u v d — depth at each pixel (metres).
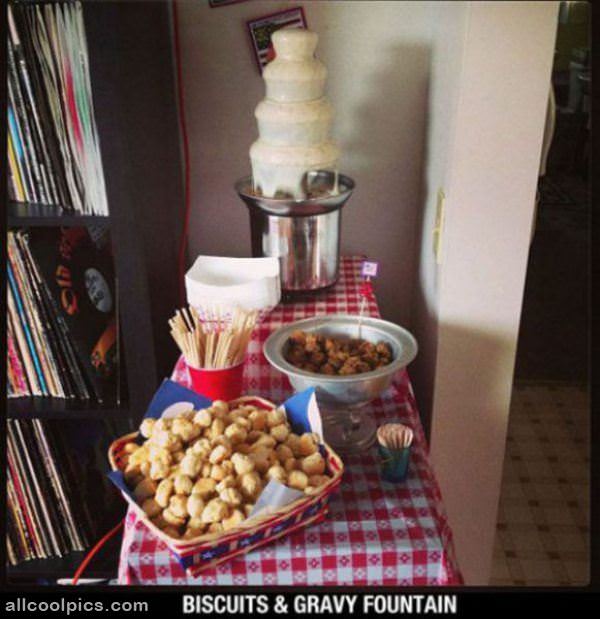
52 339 1.35
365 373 1.08
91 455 1.59
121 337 1.36
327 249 1.50
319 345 1.22
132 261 1.26
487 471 1.52
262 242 1.49
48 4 1.13
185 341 1.20
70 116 1.20
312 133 1.39
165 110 1.52
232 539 0.90
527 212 1.29
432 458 1.51
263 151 1.41
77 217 1.23
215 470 0.94
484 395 1.45
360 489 1.07
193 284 1.36
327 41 1.62
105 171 1.19
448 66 1.35
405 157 1.73
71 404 1.38
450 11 1.34
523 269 1.33
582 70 2.66
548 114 1.44
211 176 1.76
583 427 2.58
